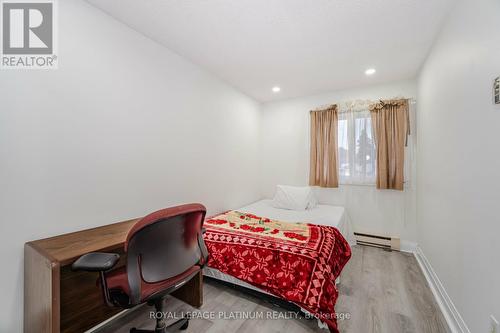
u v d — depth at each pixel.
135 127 1.85
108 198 1.66
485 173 1.11
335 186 3.20
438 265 1.86
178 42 2.04
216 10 1.61
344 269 2.34
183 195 2.34
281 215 2.73
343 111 3.20
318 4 1.54
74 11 1.46
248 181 3.61
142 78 1.90
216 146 2.85
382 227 3.02
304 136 3.61
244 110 3.46
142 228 0.99
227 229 2.11
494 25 1.03
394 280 2.12
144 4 1.54
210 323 1.56
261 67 2.56
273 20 1.72
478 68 1.19
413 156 2.82
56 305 0.99
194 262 1.28
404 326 1.50
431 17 1.66
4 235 1.18
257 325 1.54
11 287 1.20
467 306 1.29
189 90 2.40
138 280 1.02
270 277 1.66
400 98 2.83
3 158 1.17
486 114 1.10
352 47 2.11
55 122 1.37
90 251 1.13
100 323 1.54
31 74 1.28
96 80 1.58
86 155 1.52
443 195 1.75
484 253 1.11
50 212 1.35
